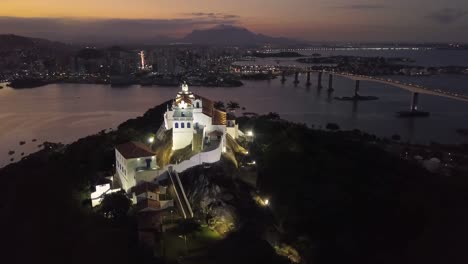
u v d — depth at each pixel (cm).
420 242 7388
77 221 7281
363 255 6975
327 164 10450
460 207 8756
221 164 8300
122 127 14162
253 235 6744
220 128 9456
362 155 12225
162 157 9000
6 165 13400
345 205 8256
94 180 8806
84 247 6438
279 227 7431
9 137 17700
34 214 7769
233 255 6150
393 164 11869
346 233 7388
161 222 6744
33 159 12144
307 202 8219
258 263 6022
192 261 5922
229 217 6969
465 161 13825
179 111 9225
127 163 7775
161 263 5869
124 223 6994
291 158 10344
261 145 11300
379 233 7569
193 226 6669
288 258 6500
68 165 10312
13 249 6625
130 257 6094
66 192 8638
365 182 9706
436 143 16975
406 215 8219
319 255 6856
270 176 9231
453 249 7306
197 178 7738
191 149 8794
